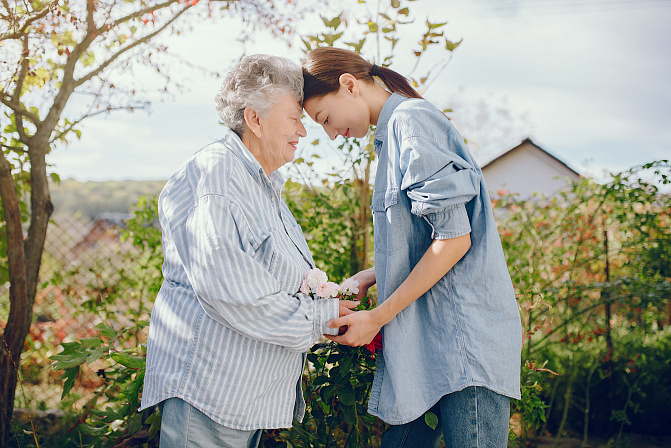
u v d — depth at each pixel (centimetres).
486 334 130
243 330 117
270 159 142
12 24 218
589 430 312
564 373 306
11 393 230
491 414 129
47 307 317
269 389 128
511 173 1611
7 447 227
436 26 244
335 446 180
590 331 305
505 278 134
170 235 128
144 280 317
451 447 131
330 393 161
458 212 126
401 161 130
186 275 127
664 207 296
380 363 144
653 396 307
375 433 210
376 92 150
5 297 296
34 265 242
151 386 125
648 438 303
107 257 316
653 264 302
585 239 309
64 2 221
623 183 293
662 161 285
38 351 310
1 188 229
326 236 284
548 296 291
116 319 304
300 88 139
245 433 125
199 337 120
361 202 279
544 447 291
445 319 133
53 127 244
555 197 332
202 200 122
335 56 146
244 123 138
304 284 136
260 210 133
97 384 296
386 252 139
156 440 179
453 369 129
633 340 309
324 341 181
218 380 119
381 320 130
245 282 116
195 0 244
